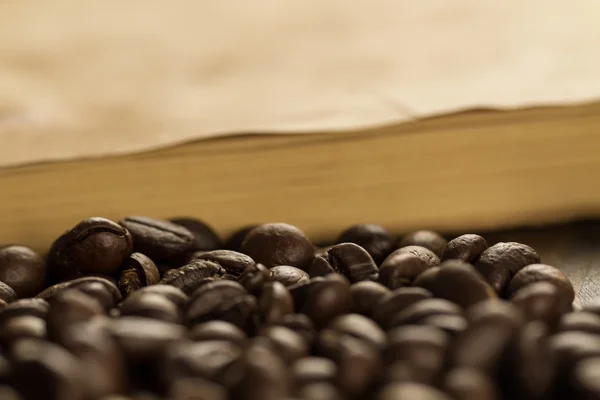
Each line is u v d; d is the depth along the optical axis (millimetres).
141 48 279
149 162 264
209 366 158
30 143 271
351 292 180
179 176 265
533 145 272
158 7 276
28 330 169
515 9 284
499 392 159
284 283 186
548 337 169
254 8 279
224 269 193
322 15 281
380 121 275
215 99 281
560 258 232
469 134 271
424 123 271
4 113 272
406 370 156
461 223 274
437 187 272
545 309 173
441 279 176
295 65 283
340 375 157
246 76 282
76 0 274
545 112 272
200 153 265
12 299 194
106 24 277
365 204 271
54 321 165
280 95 283
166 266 207
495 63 288
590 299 206
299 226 271
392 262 185
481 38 286
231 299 176
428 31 284
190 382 155
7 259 202
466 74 287
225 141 268
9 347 168
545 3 284
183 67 281
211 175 266
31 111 273
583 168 276
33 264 203
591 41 288
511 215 275
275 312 172
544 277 183
